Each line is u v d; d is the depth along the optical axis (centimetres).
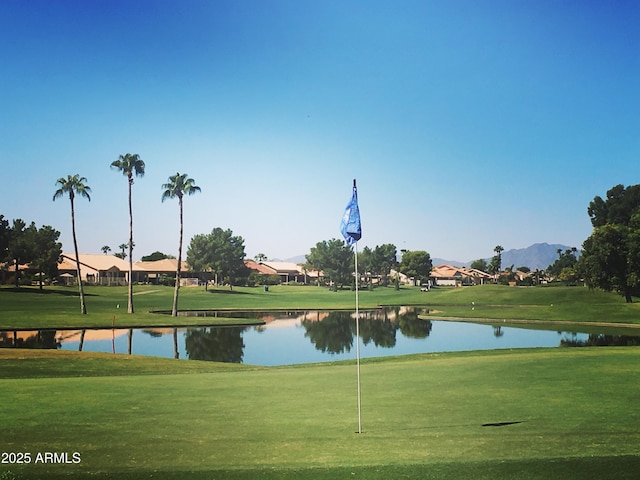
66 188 6975
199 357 4084
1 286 11194
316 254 18450
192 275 17562
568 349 3456
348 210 1444
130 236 7462
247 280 17588
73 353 3412
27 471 995
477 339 5391
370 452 1093
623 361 2517
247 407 1555
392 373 2253
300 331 6053
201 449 1124
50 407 1550
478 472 969
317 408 1539
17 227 12088
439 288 19700
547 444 1141
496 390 1795
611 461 1016
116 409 1524
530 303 10519
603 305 8531
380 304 11206
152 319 6700
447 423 1348
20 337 5028
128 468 1005
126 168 7456
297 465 1009
